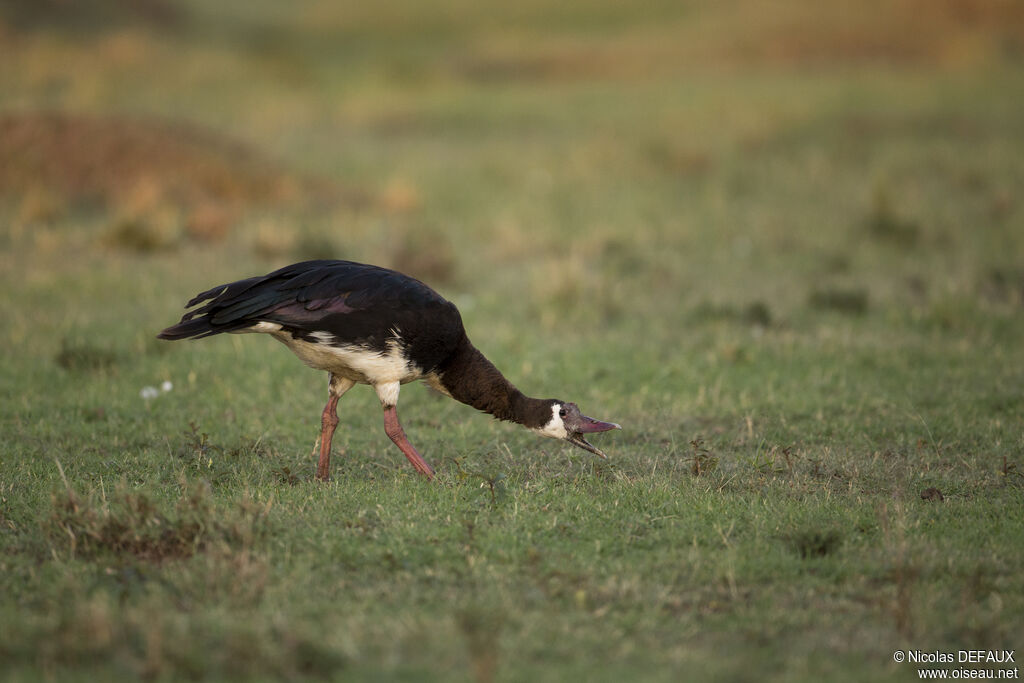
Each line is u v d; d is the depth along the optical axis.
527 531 7.93
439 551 7.52
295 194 21.64
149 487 8.70
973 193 22.33
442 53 45.16
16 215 19.02
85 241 17.94
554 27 49.38
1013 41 41.88
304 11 55.34
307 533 7.82
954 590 7.07
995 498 8.87
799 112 30.38
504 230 19.39
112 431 10.44
